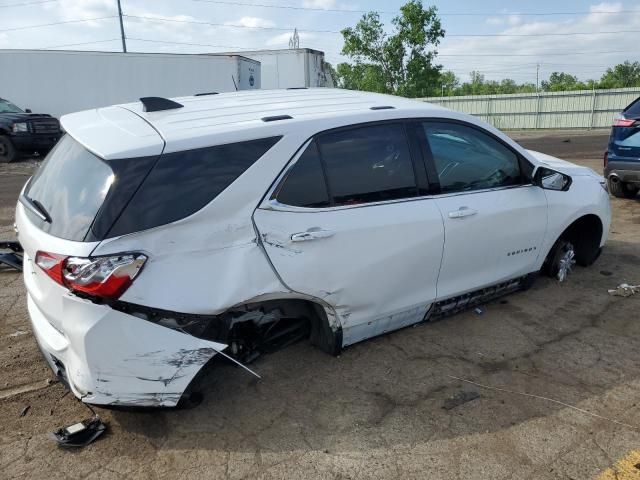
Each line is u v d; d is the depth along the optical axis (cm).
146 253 256
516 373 346
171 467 267
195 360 273
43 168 319
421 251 349
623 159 752
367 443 283
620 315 423
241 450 279
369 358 363
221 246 276
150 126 292
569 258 491
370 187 331
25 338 393
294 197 300
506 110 3125
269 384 336
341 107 346
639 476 256
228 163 282
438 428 294
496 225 389
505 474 260
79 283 246
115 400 263
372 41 3822
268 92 399
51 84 1862
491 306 441
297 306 332
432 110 371
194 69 1847
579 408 309
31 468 266
